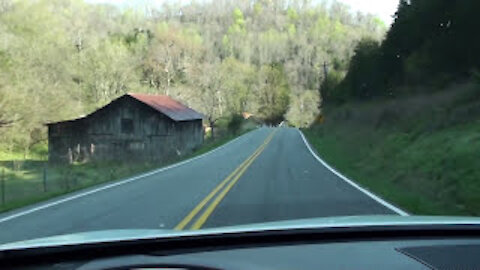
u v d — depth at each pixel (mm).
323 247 3088
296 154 35594
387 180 19219
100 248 2965
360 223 3553
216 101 82500
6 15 52438
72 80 67062
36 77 51125
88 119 51344
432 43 42281
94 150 51000
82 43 76562
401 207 12398
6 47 45719
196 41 122438
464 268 2648
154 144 50438
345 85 74625
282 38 171500
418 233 3441
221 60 152625
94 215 12344
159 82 91938
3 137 47562
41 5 55281
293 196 14719
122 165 38219
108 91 72250
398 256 2867
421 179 16969
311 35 168000
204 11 187375
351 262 2742
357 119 49062
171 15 182375
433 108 30766
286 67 160125
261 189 16609
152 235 3162
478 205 11820
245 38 171500
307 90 145625
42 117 50250
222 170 24953
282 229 3338
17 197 17844
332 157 32438
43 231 10445
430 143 22938
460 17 37344
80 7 96312
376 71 58719
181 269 2582
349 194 15000
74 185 20938
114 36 101375
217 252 2947
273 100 133125
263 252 2947
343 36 154625
